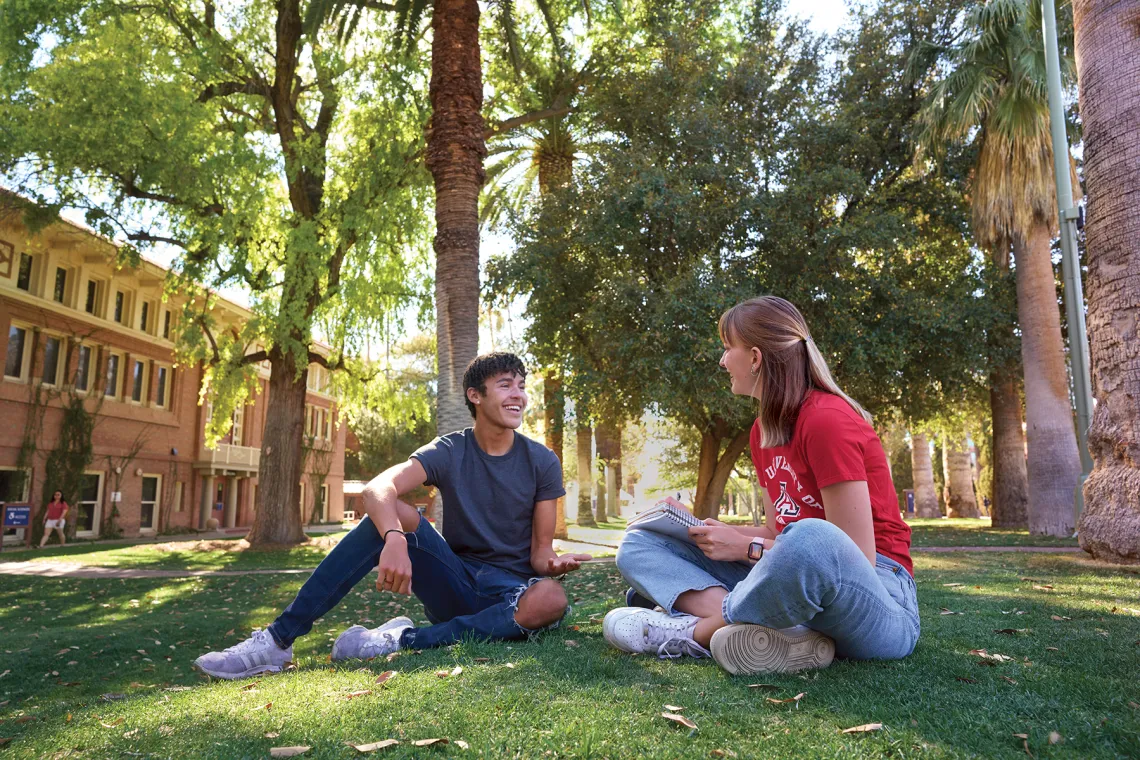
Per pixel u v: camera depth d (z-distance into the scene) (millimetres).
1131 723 1630
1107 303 6848
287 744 1676
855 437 2098
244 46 17469
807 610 2008
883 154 16953
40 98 13508
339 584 2852
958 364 15836
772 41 17516
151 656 5723
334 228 16500
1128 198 6648
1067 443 14680
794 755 1489
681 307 13656
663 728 1678
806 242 14453
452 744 1604
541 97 19250
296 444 18781
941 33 16812
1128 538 6484
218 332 29031
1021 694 1884
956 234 18047
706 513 17484
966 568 6859
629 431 23562
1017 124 14422
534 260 15914
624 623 2543
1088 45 7023
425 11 14383
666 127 16656
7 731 2180
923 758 1460
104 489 24797
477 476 3113
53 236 21781
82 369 24016
